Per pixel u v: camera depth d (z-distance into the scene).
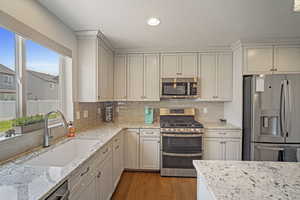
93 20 2.06
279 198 0.82
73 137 2.12
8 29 1.33
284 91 2.61
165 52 3.25
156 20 2.06
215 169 1.18
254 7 1.77
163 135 2.92
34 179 1.01
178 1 1.66
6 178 1.03
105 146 1.96
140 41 2.84
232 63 3.19
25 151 1.56
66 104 2.36
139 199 2.30
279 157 2.62
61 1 1.65
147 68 3.28
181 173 2.92
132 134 3.05
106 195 2.01
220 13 1.90
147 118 3.39
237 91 2.98
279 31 2.42
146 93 3.28
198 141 2.90
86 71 2.47
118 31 2.41
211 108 3.55
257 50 2.82
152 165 3.03
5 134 1.44
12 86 1.60
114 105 3.63
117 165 2.57
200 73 3.22
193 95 3.16
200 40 2.80
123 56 3.30
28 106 1.79
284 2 1.68
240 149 2.90
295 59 2.80
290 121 2.60
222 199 0.81
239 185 0.95
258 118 2.66
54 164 1.66
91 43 2.46
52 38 1.91
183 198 2.34
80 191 1.32
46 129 1.72
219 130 2.93
